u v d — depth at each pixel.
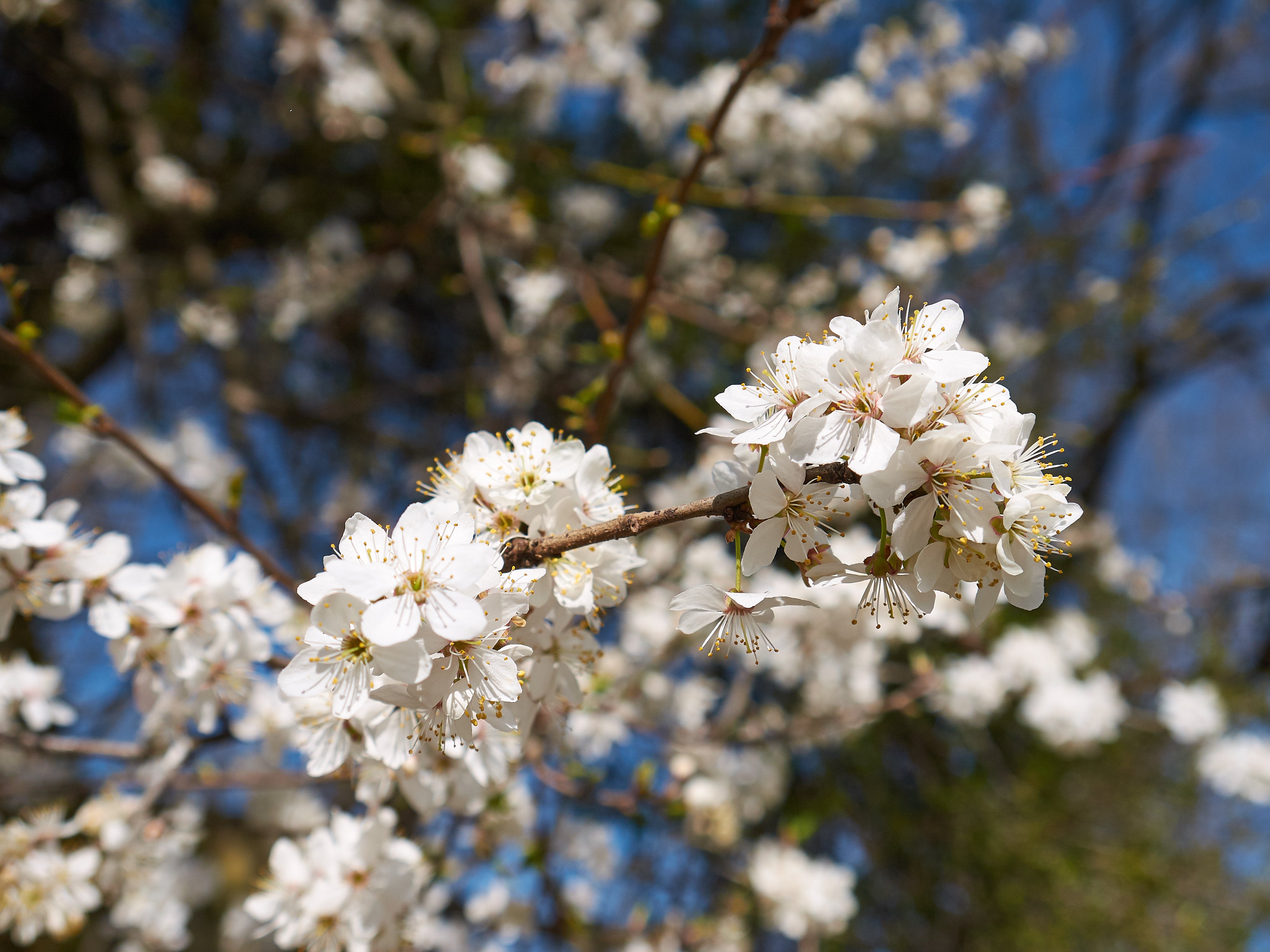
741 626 1.52
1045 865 5.46
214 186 5.78
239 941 4.52
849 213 4.33
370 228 5.20
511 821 2.61
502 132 5.21
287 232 5.85
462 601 1.29
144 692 2.13
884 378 1.32
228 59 6.04
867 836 5.60
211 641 2.10
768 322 4.91
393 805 2.70
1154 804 6.54
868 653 3.68
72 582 2.02
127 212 5.36
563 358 5.21
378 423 6.14
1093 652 4.94
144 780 2.75
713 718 4.48
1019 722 6.11
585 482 1.61
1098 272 7.80
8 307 5.75
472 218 4.76
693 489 4.03
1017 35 5.95
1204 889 6.00
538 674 1.59
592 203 5.61
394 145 5.53
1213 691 5.17
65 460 6.26
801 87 6.22
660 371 5.14
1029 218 7.12
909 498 1.35
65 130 6.11
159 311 5.84
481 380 5.28
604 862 4.12
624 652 3.71
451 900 3.68
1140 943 5.63
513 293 4.50
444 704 1.36
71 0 5.29
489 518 1.56
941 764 5.96
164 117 5.55
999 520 1.33
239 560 2.20
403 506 5.62
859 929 5.73
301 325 5.95
